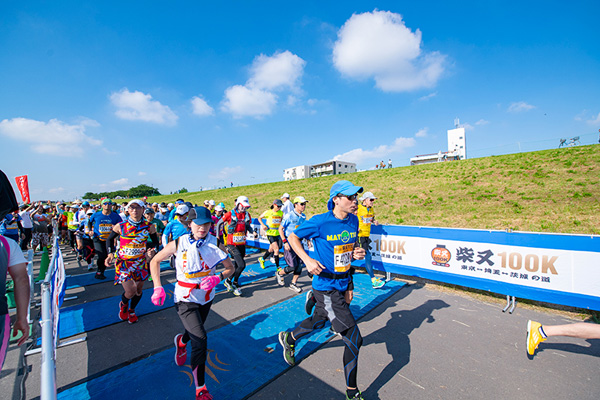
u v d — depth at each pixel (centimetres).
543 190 1198
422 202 1402
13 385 293
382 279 608
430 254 543
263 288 582
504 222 928
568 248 396
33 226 1092
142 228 431
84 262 931
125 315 432
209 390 267
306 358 318
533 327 297
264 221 704
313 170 7712
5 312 191
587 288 383
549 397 251
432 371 292
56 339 347
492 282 466
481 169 1853
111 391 271
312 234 268
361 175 2636
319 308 272
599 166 1348
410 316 421
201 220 264
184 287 269
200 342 246
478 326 385
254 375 289
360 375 288
